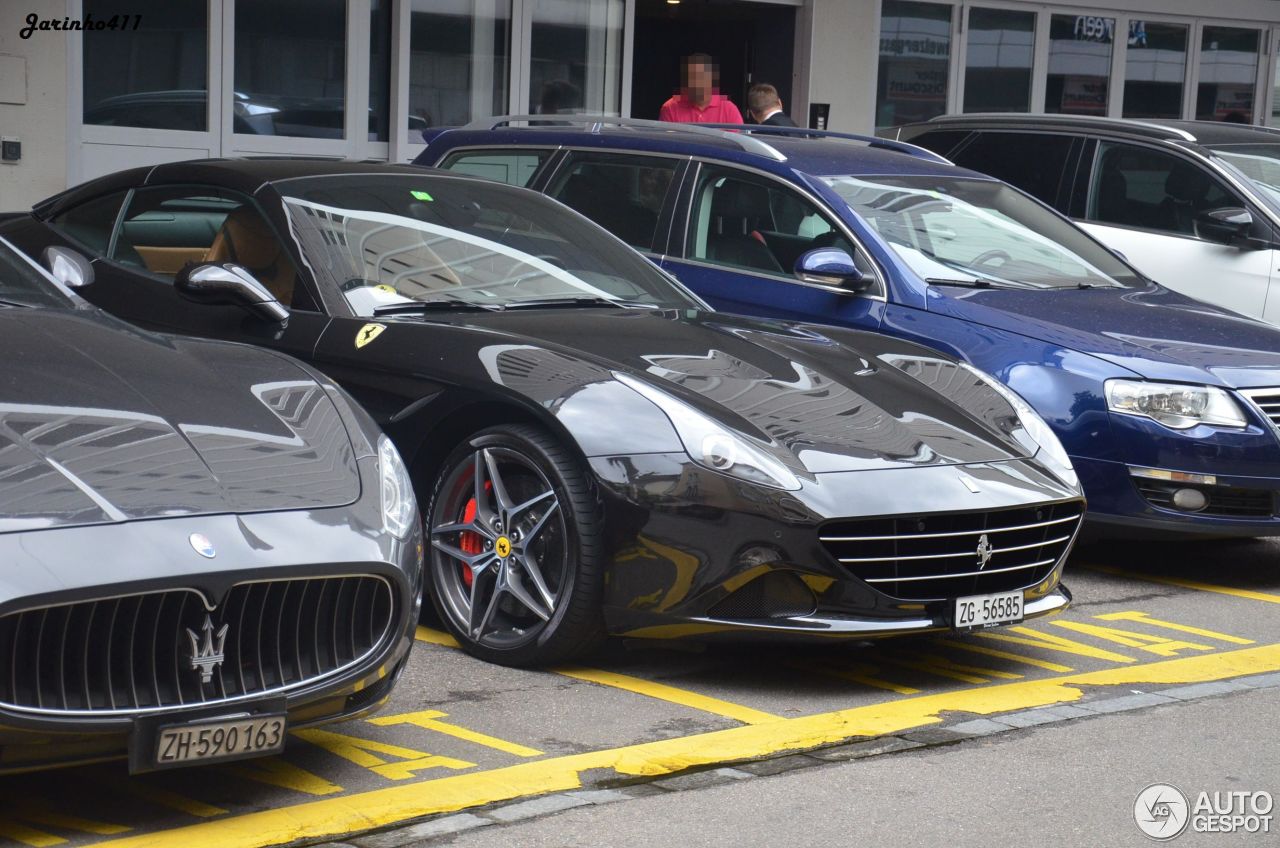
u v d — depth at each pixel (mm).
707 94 11750
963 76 15281
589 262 5641
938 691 4590
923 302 6273
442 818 3422
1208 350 6184
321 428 3695
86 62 10805
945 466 4512
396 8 12164
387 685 3549
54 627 2971
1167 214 8938
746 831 3432
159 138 11141
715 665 4750
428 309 5031
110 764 3672
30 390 3416
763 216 6785
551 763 3791
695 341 4961
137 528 3074
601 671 4617
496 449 4547
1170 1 16406
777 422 4465
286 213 5273
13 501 3018
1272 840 3529
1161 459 5867
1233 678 4887
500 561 4586
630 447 4316
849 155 7203
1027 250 6961
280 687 3266
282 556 3207
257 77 11586
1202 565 6629
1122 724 4352
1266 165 9055
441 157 7863
